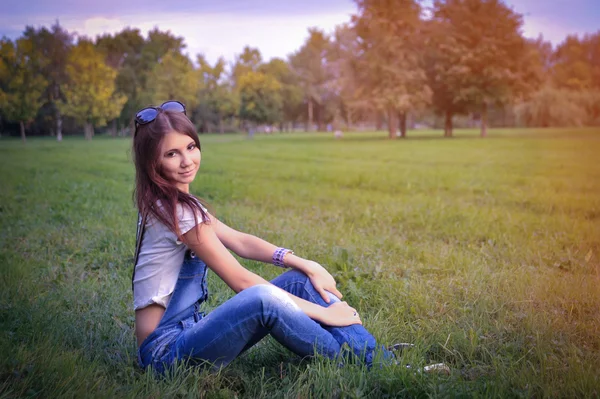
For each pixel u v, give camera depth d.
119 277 4.05
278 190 9.49
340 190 9.64
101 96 32.12
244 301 2.15
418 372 2.23
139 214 2.22
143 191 2.18
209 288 3.66
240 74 55.97
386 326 2.96
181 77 38.53
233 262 2.21
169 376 2.22
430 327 2.94
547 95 33.66
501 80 33.59
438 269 4.16
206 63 51.97
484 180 11.12
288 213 7.05
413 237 5.49
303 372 2.32
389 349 2.51
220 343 2.18
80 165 15.10
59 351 2.55
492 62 34.06
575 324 3.05
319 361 2.26
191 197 2.21
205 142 34.25
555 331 2.91
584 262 4.46
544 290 3.61
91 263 4.51
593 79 32.19
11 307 3.26
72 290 3.69
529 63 33.88
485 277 3.91
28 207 7.41
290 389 2.21
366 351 2.30
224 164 16.09
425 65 37.81
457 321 3.07
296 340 2.24
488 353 2.62
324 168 14.48
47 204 7.70
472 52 34.09
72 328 2.93
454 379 2.25
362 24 38.12
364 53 38.50
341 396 2.11
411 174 12.47
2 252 4.77
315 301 2.41
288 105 60.09
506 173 12.56
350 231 5.56
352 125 63.72
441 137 36.38
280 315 2.18
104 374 2.37
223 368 2.32
